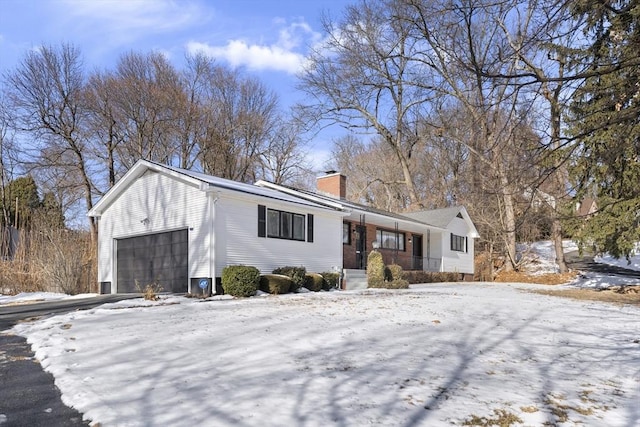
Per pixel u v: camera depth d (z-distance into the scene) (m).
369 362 5.76
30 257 17.28
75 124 28.38
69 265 16.91
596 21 6.12
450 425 3.83
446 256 27.66
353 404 4.23
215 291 13.78
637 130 7.45
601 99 8.75
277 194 18.23
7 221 19.22
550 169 6.41
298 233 17.23
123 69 29.47
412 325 8.52
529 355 6.48
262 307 10.80
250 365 5.53
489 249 33.41
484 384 4.99
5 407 4.21
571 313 11.12
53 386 4.80
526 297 15.39
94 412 3.97
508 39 6.30
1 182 27.84
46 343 6.62
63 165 28.11
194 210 14.58
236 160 36.22
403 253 26.05
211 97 35.25
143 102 29.91
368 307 11.02
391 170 40.72
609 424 3.99
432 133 30.84
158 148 32.03
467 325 8.73
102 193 29.67
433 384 4.91
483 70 5.74
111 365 5.46
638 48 6.71
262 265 15.48
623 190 14.73
